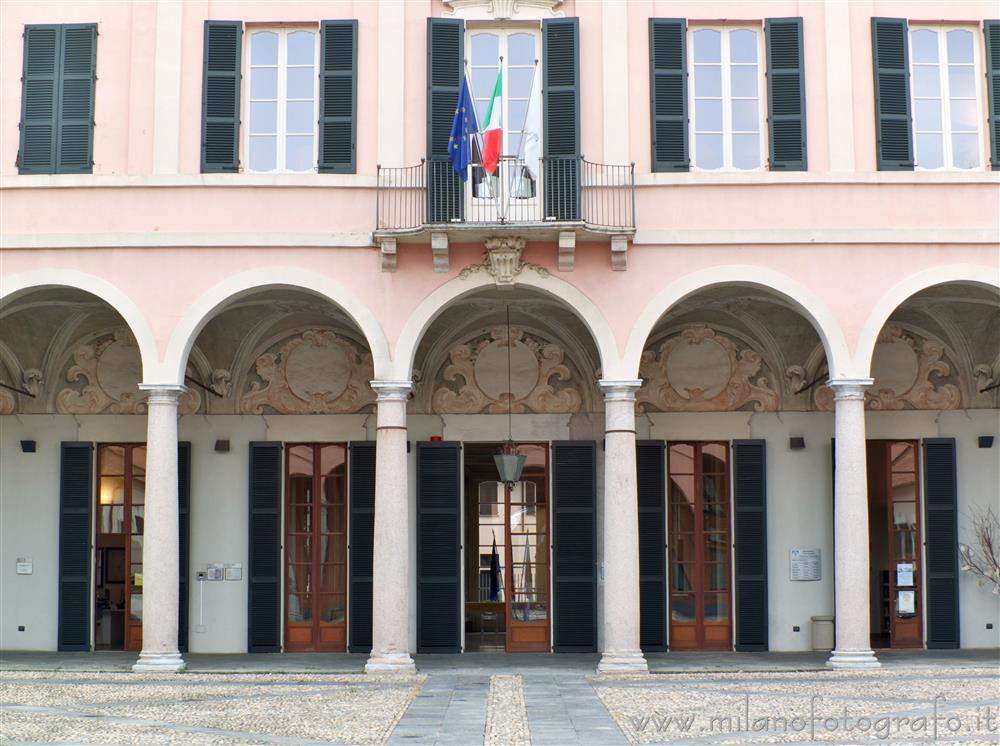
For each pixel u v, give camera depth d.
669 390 22.62
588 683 18.09
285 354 22.62
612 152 19.66
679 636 22.31
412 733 14.10
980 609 22.30
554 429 22.48
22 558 22.42
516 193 19.03
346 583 22.25
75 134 19.80
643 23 20.03
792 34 19.97
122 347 22.69
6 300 19.56
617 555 19.00
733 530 22.28
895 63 19.92
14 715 15.47
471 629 25.09
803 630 22.17
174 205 19.56
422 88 19.88
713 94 20.09
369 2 20.09
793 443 22.41
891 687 17.36
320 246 19.47
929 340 22.67
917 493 22.58
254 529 22.22
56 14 20.11
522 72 20.09
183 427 22.53
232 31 19.98
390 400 19.28
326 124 19.77
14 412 22.67
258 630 22.05
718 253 19.47
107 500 22.59
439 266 19.31
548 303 21.45
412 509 22.27
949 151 20.05
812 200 19.56
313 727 14.54
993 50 20.05
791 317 21.95
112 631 22.39
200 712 15.66
